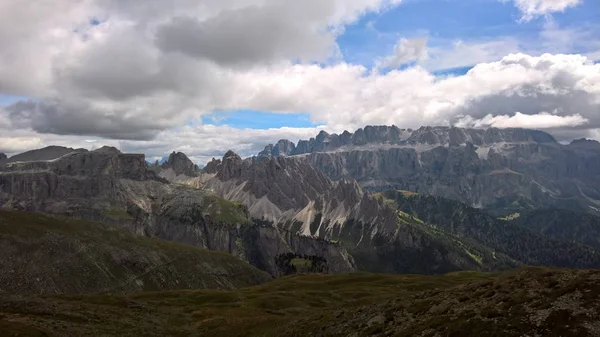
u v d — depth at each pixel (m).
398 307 69.69
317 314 93.88
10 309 103.94
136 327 102.69
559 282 54.34
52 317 100.12
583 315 44.09
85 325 95.94
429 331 52.97
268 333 90.69
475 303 57.41
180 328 109.69
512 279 62.81
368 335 61.56
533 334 44.25
